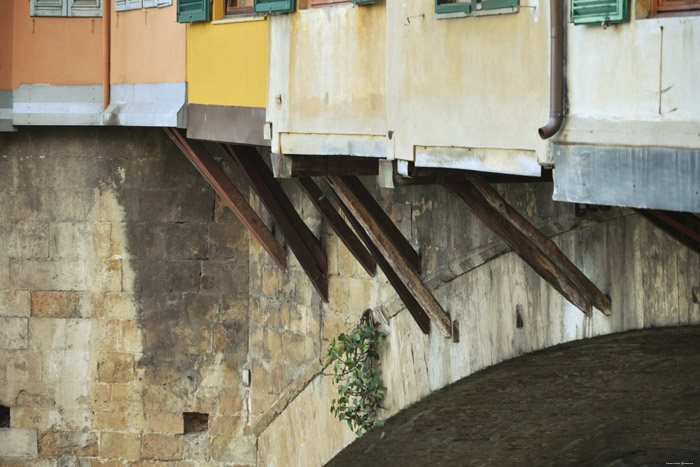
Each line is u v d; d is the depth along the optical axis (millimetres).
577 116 9188
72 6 18062
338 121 12180
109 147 18719
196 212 18609
